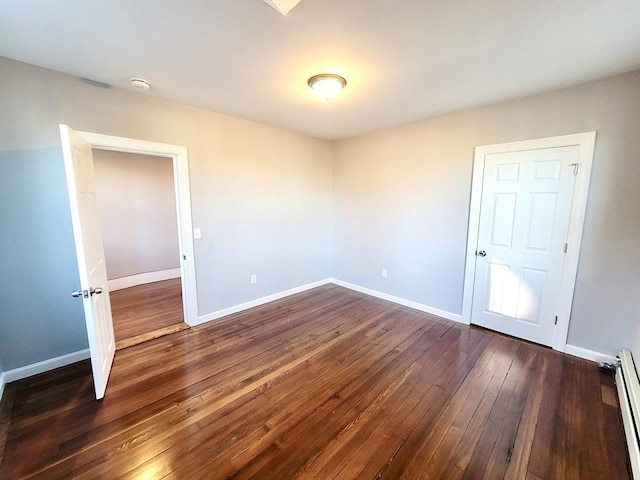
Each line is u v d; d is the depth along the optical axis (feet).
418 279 12.00
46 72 6.99
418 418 5.95
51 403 6.30
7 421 5.76
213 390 6.79
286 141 12.76
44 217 7.26
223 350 8.66
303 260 14.33
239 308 11.80
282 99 8.87
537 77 7.28
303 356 8.36
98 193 13.82
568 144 8.00
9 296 6.97
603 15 4.80
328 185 15.06
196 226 10.14
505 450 5.17
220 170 10.61
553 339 8.76
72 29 5.31
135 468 4.78
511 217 9.25
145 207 15.52
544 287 8.80
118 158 14.39
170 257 16.81
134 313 11.48
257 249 12.23
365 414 6.06
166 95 8.62
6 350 7.00
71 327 7.86
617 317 7.67
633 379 6.13
